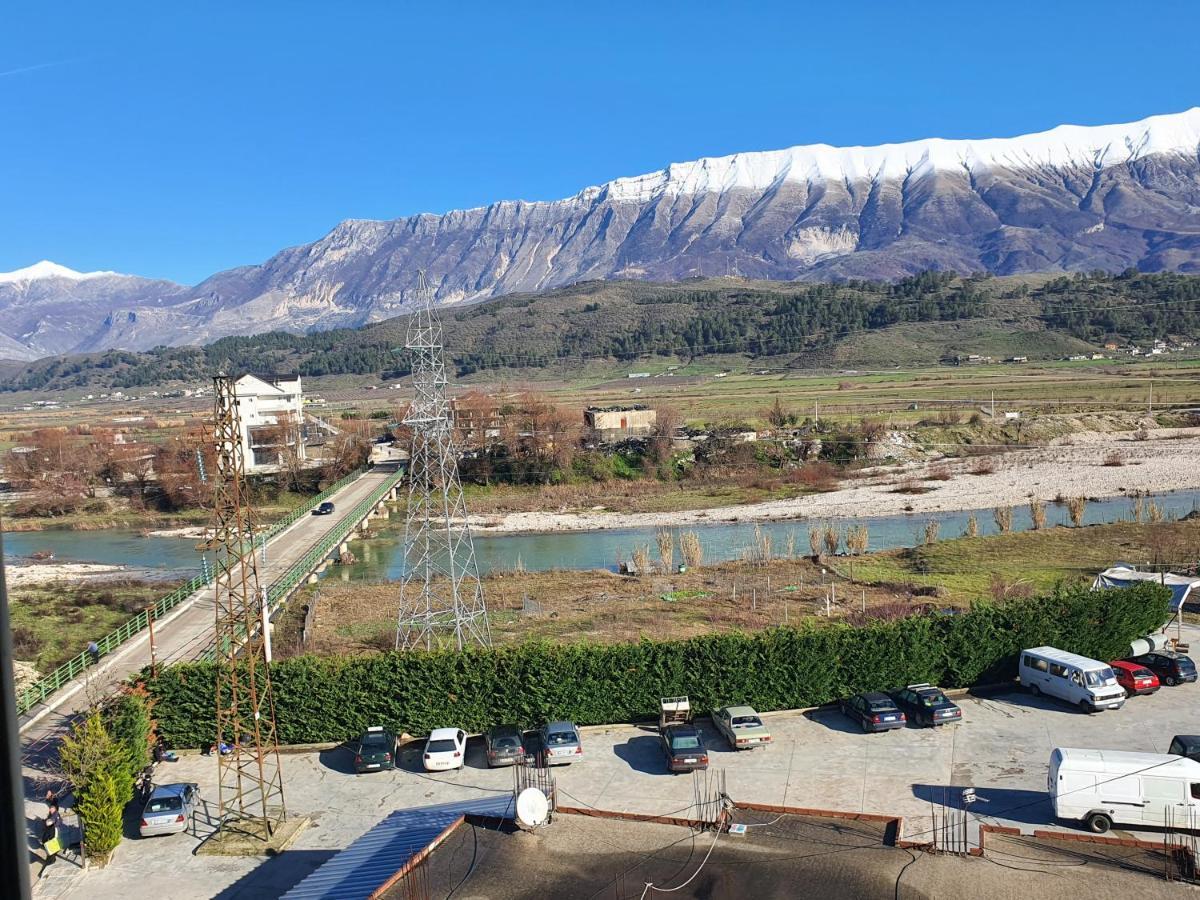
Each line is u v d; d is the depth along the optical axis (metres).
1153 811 29.38
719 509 117.00
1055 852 24.38
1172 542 79.00
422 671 41.50
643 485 133.75
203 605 63.59
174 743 41.03
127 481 140.38
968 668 44.72
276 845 32.06
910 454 142.38
